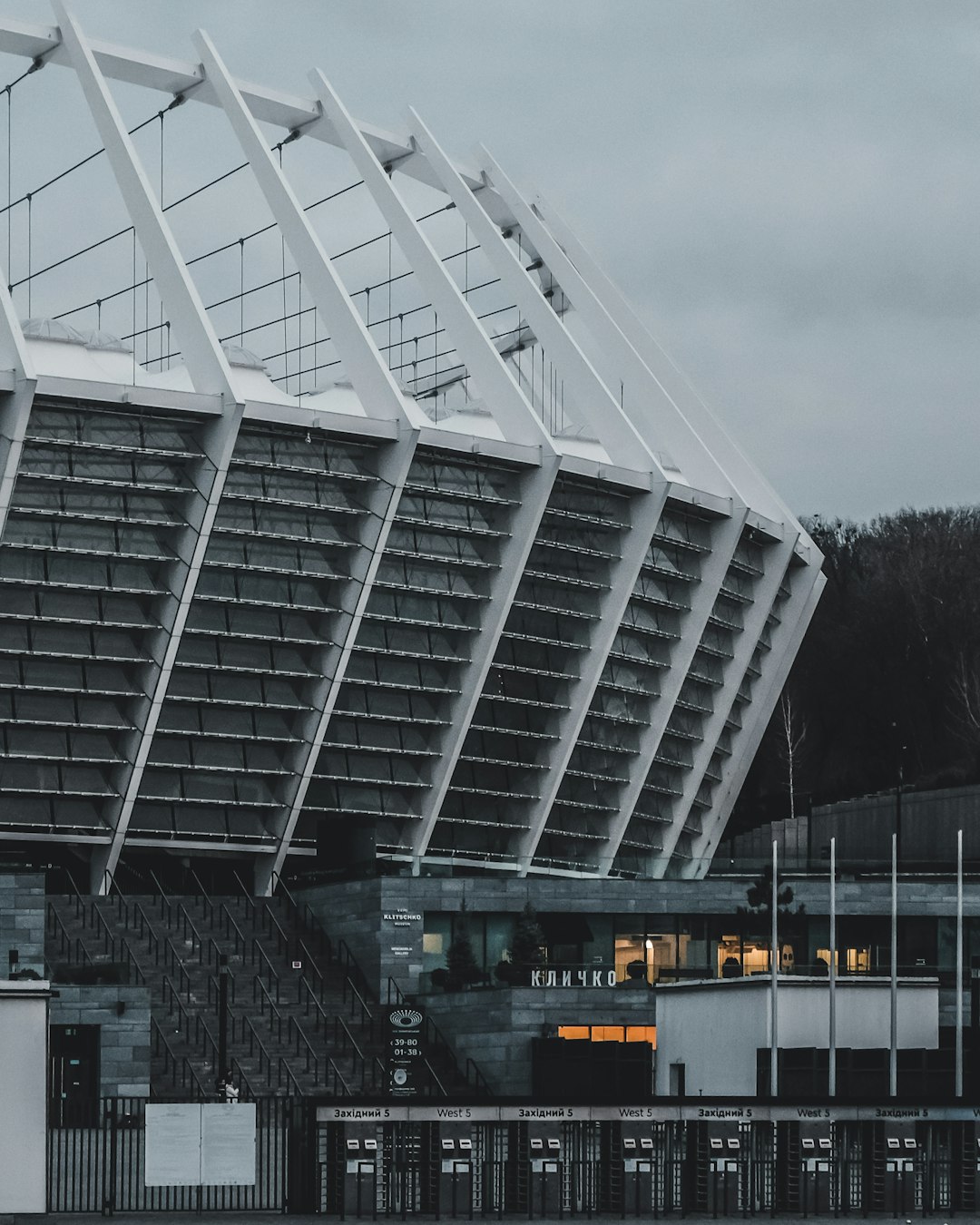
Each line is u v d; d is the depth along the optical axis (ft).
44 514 324.60
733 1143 166.71
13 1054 155.74
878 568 605.31
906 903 331.77
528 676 385.29
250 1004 296.51
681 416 400.26
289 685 361.51
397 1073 206.39
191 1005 291.79
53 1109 240.73
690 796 424.87
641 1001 290.15
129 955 303.27
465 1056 293.23
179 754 355.36
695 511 391.45
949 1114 168.96
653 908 334.44
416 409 356.79
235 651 353.72
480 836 389.80
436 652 370.94
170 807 358.84
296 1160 162.09
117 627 340.39
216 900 334.44
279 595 351.05
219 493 329.31
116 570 337.31
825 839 444.55
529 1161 163.94
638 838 419.33
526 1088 284.20
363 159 383.65
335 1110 161.38
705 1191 165.89
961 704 556.10
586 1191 165.27
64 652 337.93
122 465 328.29
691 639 401.49
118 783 349.82
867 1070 234.17
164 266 334.85
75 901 320.09
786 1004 241.14
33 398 308.19
